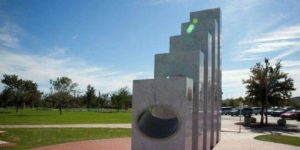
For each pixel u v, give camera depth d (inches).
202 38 588.7
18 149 545.0
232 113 2258.9
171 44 613.0
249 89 1277.1
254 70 1273.4
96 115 1980.8
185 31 673.6
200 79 526.3
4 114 1959.9
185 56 530.0
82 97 3823.8
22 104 3105.3
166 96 456.4
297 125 1325.0
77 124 1153.4
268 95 1259.8
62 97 2251.5
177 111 448.1
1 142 614.5
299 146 655.1
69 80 2299.5
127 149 578.2
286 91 1250.0
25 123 1153.4
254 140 763.4
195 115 508.1
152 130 470.3
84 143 641.6
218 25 751.7
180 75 529.0
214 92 671.1
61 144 619.5
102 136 776.9
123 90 3363.7
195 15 741.3
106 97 3878.0
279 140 761.6
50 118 1525.6
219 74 773.9
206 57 583.2
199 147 516.1
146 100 468.1
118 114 2202.3
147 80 470.3
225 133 959.6
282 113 2009.1
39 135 757.9
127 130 943.0
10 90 2659.9
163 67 547.2
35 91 3097.9
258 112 2367.1
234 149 619.5
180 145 441.4
